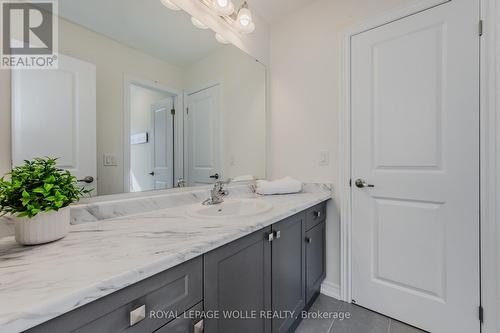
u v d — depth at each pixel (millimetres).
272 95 2035
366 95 1531
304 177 1846
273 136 2037
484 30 1150
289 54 1928
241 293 895
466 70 1201
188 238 739
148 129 1208
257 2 1771
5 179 765
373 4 1510
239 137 1760
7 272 513
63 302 417
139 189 1161
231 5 1479
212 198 1385
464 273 1211
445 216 1270
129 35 1128
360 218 1566
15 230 669
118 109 1084
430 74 1309
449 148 1253
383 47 1463
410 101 1373
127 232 806
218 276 790
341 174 1641
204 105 1497
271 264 1078
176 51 1334
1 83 768
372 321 1428
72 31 931
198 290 714
